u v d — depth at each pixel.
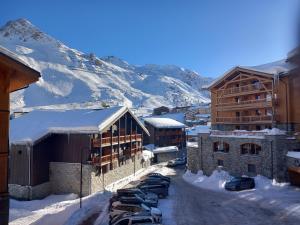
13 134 39.72
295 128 39.28
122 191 30.22
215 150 45.25
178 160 64.50
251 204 29.22
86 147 39.28
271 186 34.78
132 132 51.44
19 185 37.69
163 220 24.61
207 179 42.91
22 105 162.12
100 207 29.50
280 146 35.78
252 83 47.03
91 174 39.00
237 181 35.75
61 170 40.09
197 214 26.45
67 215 27.92
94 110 45.59
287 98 40.06
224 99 52.03
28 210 32.25
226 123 50.69
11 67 10.77
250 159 39.19
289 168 34.59
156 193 33.06
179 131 76.44
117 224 21.33
